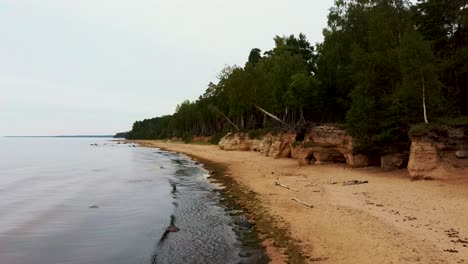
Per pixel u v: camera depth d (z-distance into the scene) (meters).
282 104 64.69
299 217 19.34
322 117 59.91
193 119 141.75
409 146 31.73
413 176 26.55
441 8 40.03
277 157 52.25
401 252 13.12
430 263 12.02
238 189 30.02
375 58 35.06
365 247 13.98
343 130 38.16
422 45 29.95
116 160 72.69
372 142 33.06
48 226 20.64
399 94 30.98
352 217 18.25
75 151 117.75
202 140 122.38
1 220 22.11
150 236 18.06
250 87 73.75
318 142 41.06
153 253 15.20
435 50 40.19
